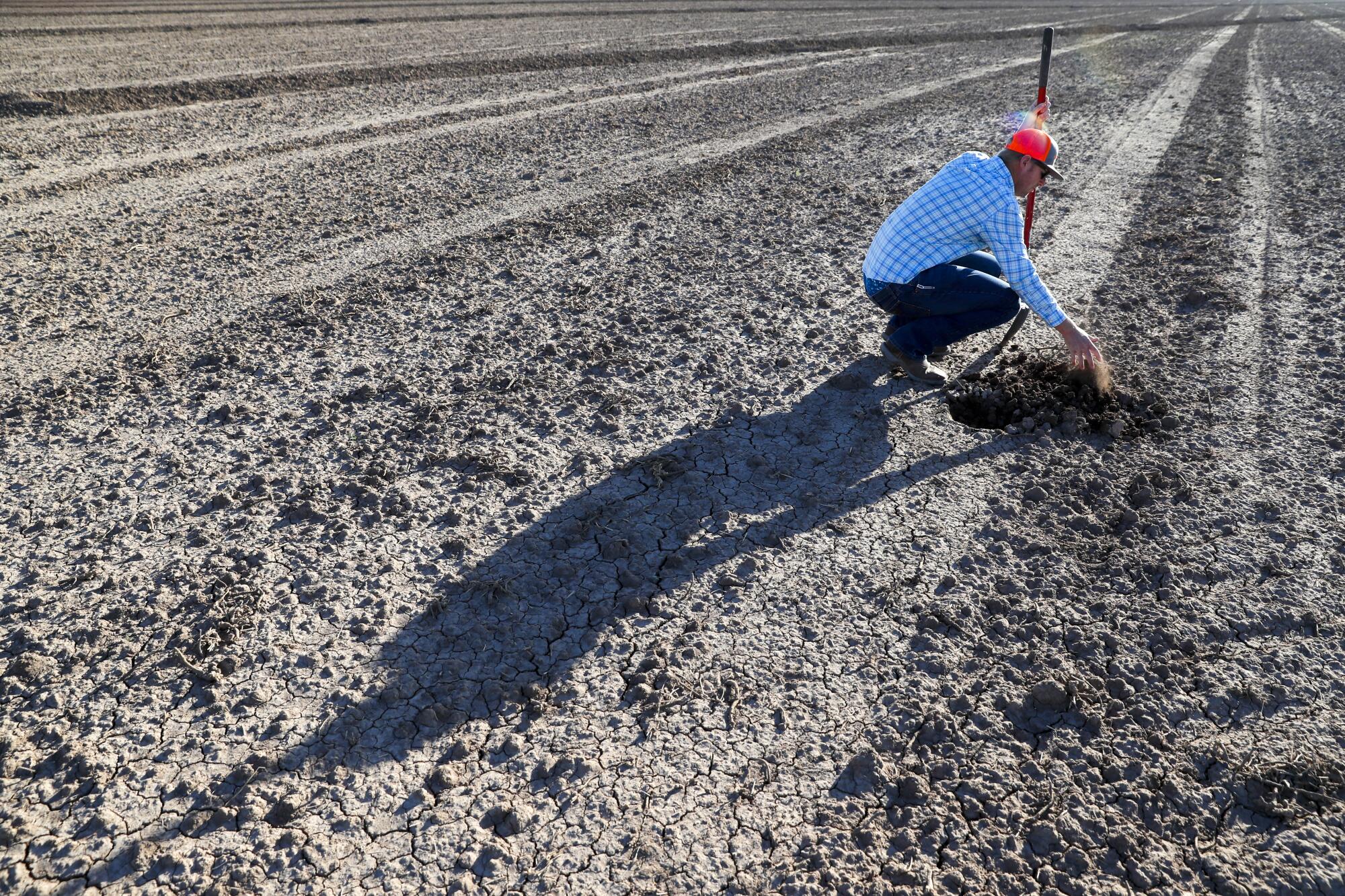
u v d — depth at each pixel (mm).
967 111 13266
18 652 3207
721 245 7461
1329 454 4293
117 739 2861
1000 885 2451
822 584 3551
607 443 4547
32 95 12648
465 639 3281
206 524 3912
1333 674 3078
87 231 7809
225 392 5059
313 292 6512
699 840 2572
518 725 2938
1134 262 6840
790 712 2986
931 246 4344
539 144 11117
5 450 4477
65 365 5371
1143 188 8852
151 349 5598
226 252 7340
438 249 7434
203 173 9656
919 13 32719
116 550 3746
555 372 5266
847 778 2760
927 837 2580
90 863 2488
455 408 4875
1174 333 5578
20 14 23734
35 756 2807
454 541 3770
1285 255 6871
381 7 28609
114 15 24156
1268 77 16812
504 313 6141
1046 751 2842
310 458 4410
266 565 3650
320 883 2443
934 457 4371
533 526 3918
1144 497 4004
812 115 13039
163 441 4562
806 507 4023
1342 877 2439
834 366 5297
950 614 3365
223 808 2625
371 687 3070
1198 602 3410
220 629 3301
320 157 10383
